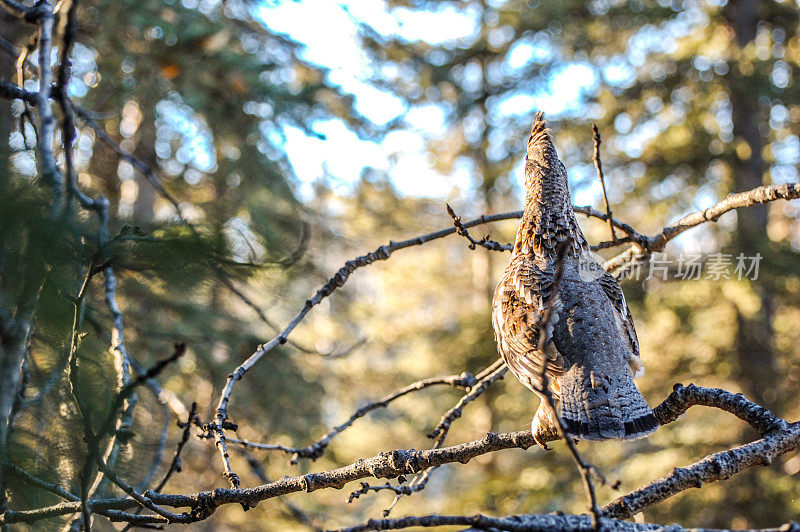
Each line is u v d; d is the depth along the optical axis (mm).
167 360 2393
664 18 14508
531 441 3266
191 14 8867
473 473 16734
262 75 9383
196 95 8773
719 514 12336
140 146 11227
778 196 3773
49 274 2520
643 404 3268
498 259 20781
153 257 2637
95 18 8852
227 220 2832
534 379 3516
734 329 14680
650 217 15391
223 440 3322
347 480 3234
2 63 7586
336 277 3727
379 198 16453
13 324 2559
